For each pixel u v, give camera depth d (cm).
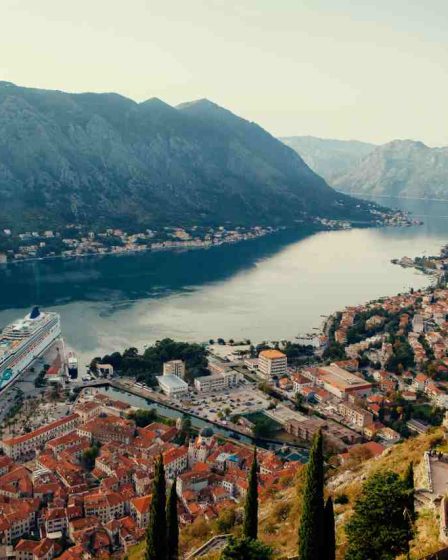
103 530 19875
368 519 8994
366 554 8938
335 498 14000
